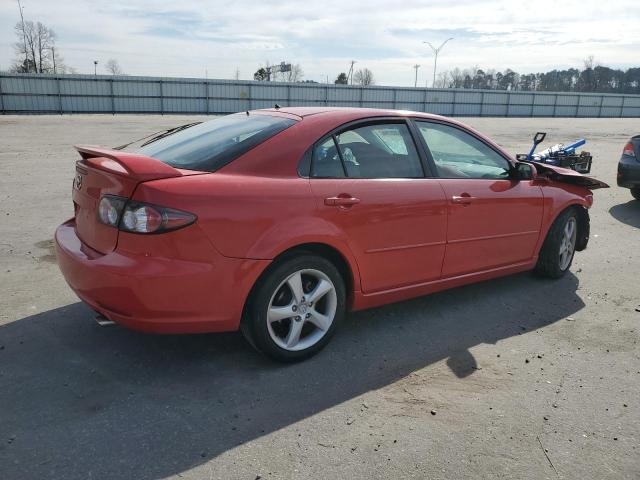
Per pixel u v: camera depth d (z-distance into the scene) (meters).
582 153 10.36
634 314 4.39
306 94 48.41
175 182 2.88
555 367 3.50
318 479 2.40
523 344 3.81
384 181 3.63
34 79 38.81
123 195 2.88
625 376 3.41
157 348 3.53
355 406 2.98
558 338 3.93
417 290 3.96
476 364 3.51
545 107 56.34
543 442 2.72
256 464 2.48
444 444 2.67
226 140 3.43
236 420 2.81
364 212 3.46
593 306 4.55
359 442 2.67
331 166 3.44
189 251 2.85
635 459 2.62
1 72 37.88
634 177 8.46
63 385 3.06
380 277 3.68
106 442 2.59
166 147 3.66
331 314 3.50
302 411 2.91
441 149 4.09
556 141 21.47
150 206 2.79
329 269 3.39
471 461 2.56
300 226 3.16
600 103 58.03
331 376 3.29
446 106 53.31
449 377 3.33
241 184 3.04
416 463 2.53
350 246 3.43
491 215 4.25
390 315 4.25
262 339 3.20
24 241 5.71
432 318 4.22
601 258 5.94
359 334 3.89
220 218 2.90
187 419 2.80
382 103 51.41
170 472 2.41
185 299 2.88
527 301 4.62
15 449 2.51
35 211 7.11
